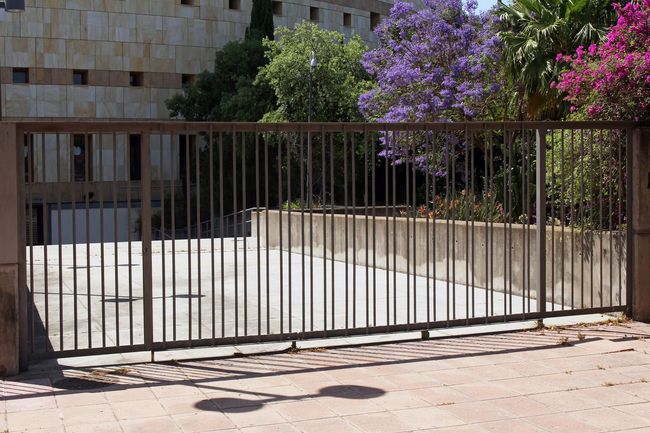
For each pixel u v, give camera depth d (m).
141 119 46.03
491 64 21.98
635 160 8.62
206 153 39.34
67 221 37.09
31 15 43.38
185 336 8.41
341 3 52.69
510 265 8.30
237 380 6.43
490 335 8.15
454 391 6.07
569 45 14.65
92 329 8.93
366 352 7.41
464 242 12.36
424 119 22.84
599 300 9.51
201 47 47.31
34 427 5.22
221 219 7.16
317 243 17.33
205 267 15.20
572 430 5.15
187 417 5.43
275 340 7.35
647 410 5.58
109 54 45.16
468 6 24.17
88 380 6.45
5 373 6.59
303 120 36.56
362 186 33.84
